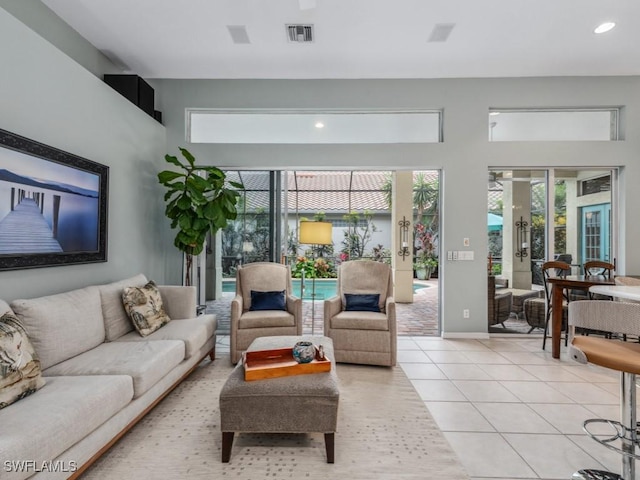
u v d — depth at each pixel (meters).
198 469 1.78
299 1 2.65
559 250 4.41
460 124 4.31
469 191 4.31
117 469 1.77
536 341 4.14
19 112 2.28
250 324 3.33
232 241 4.61
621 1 2.81
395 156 4.34
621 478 1.68
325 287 5.29
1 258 2.11
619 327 1.59
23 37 2.31
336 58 3.75
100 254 3.07
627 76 4.22
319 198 5.54
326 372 2.05
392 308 3.27
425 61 3.82
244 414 1.84
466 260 4.30
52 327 2.09
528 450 1.97
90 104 2.99
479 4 2.87
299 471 1.77
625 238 4.21
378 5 2.88
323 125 4.49
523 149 4.28
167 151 4.38
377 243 5.91
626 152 4.22
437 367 3.28
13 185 2.19
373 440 2.05
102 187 3.09
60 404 1.55
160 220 4.28
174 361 2.45
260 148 4.38
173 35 3.32
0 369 1.53
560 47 3.52
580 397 2.65
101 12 2.97
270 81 4.35
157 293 3.10
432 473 1.77
